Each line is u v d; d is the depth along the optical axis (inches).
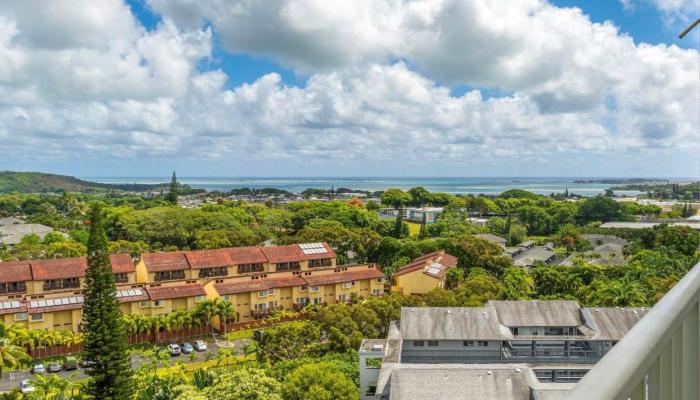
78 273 2298.2
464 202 6948.8
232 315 2304.4
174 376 1640.0
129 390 1424.7
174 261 2541.8
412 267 2819.9
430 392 1256.8
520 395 1246.3
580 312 1787.6
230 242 3462.1
